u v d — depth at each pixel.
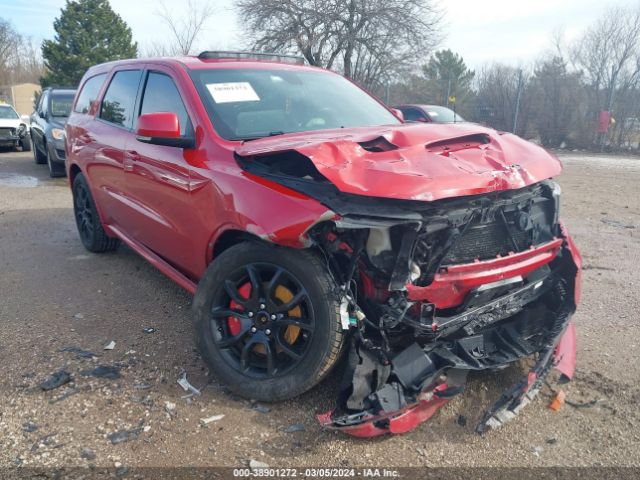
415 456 2.76
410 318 2.85
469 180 2.83
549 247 3.32
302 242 2.80
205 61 4.27
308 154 2.82
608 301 4.73
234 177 3.18
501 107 22.06
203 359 3.30
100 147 4.98
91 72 5.95
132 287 4.98
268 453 2.76
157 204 4.02
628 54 19.81
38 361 3.59
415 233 2.71
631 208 8.85
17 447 2.76
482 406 3.16
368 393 2.89
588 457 2.79
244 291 3.23
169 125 3.47
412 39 20.86
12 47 70.00
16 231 7.02
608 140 20.12
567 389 3.36
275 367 3.10
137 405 3.11
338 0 20.27
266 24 20.92
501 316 3.20
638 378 3.48
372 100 4.80
